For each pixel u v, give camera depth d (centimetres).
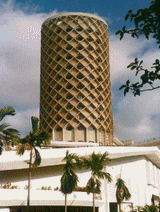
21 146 3734
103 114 8388
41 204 4153
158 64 795
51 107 8162
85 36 8331
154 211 4172
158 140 9181
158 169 7500
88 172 5100
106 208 4969
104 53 8750
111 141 8356
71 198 4391
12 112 3450
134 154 5862
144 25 819
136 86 816
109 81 9000
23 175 4516
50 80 8369
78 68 8200
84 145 7281
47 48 8538
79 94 8112
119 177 5650
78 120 7925
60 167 4834
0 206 3909
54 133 8012
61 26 8362
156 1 767
